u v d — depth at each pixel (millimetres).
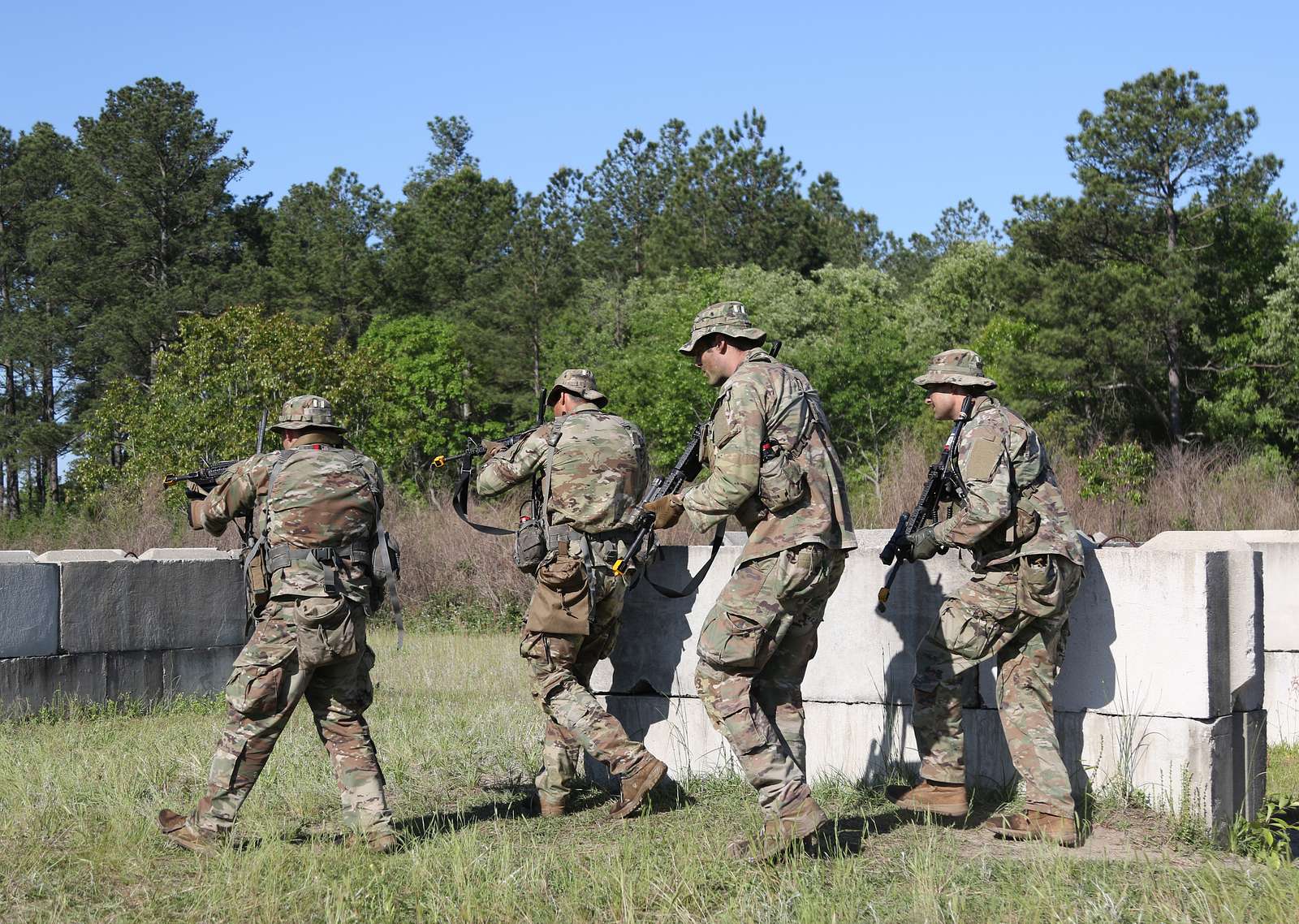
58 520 25297
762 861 4723
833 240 63625
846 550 4902
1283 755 8156
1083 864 4723
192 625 10117
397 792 6371
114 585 9609
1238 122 34031
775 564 4711
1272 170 34656
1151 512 20156
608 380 45500
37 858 4980
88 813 5730
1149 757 5426
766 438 4730
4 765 6820
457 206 61969
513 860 4926
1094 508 20422
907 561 5559
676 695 6449
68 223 51688
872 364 39938
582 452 5664
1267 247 35438
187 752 7270
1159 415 34531
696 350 5152
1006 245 54500
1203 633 5320
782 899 4328
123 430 33031
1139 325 33031
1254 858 5027
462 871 4605
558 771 5805
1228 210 34812
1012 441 5000
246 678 5094
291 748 7359
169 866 4949
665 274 55062
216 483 5477
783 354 41250
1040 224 35375
